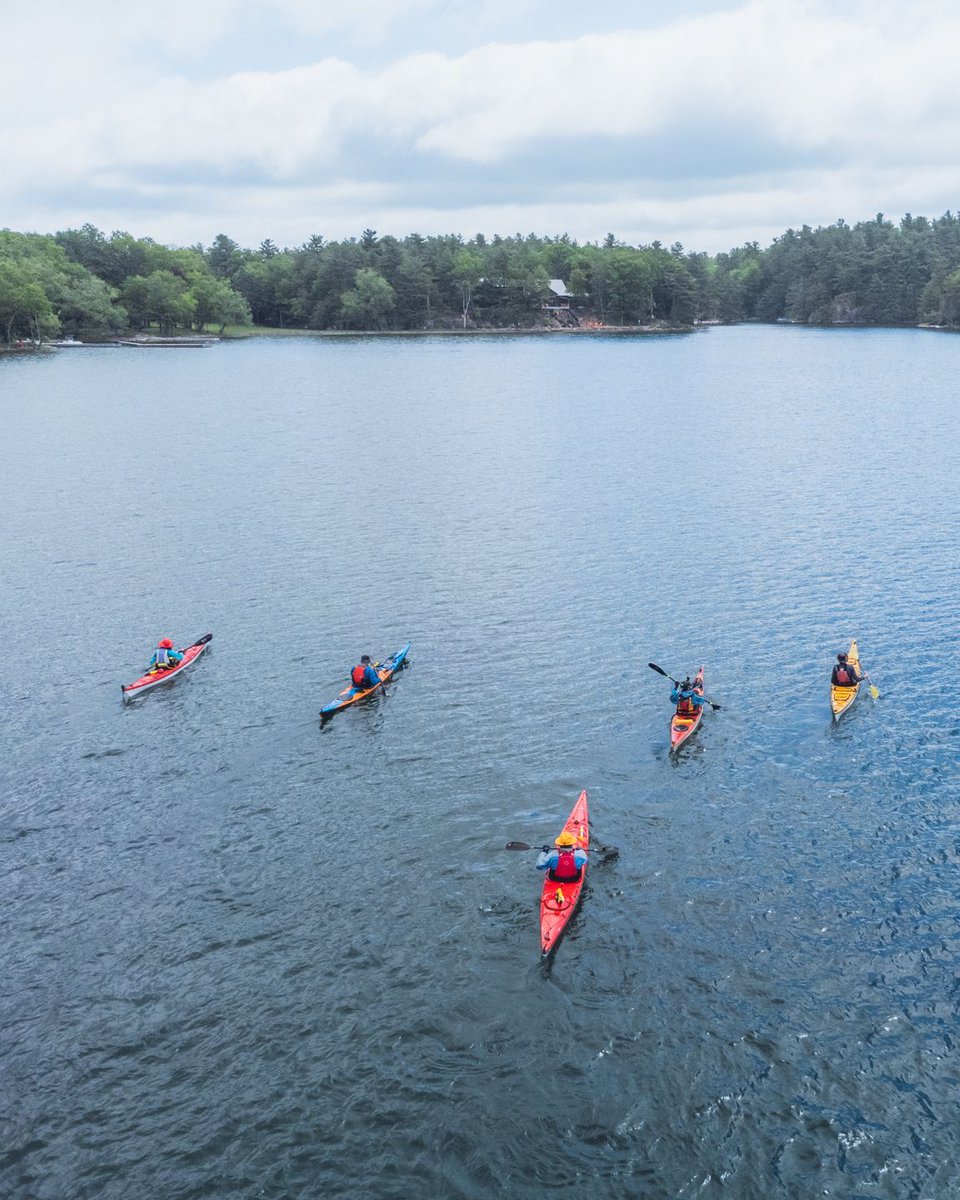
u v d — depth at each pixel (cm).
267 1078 2028
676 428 10500
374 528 6291
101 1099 1992
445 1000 2216
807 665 3881
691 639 4203
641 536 5928
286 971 2317
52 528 6450
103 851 2817
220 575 5319
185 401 13450
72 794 3125
